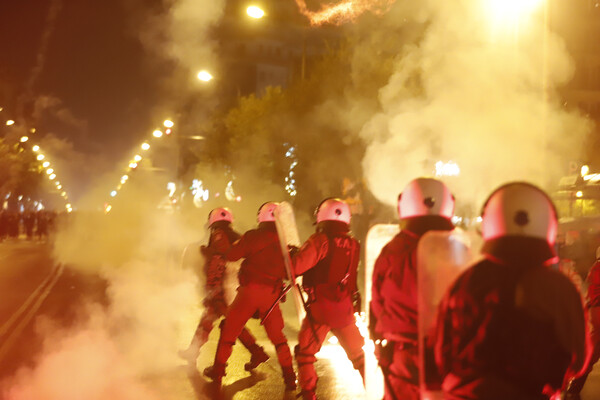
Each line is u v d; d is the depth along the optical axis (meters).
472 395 2.77
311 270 5.98
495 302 2.78
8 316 12.80
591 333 6.84
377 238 4.89
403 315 3.82
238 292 7.31
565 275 2.86
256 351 8.18
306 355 6.15
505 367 2.73
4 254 31.86
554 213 2.96
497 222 2.92
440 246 3.24
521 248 2.86
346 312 5.96
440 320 2.94
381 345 3.95
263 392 7.30
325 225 6.01
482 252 2.97
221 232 8.21
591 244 15.22
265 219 7.23
